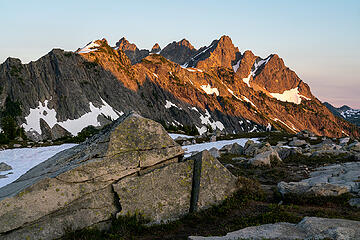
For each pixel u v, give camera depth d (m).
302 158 29.64
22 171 33.56
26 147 58.94
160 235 11.13
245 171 23.89
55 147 56.44
